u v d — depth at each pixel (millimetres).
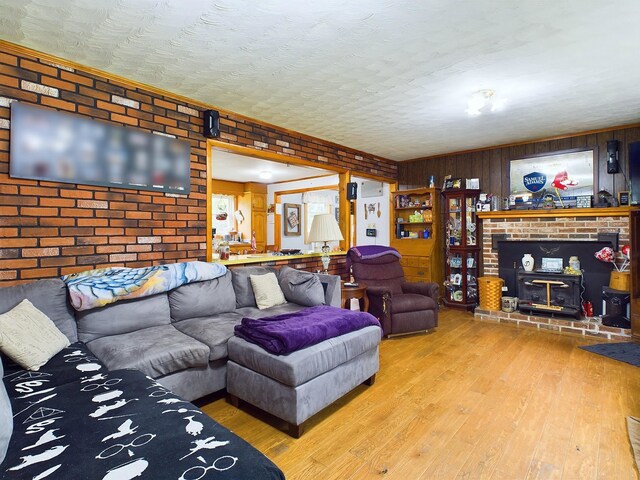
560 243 4453
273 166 6016
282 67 2639
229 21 2049
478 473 1710
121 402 1433
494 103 3182
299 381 1984
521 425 2129
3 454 1050
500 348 3510
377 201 6316
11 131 2271
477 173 5277
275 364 2031
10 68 2283
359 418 2227
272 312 3066
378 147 5125
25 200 2350
